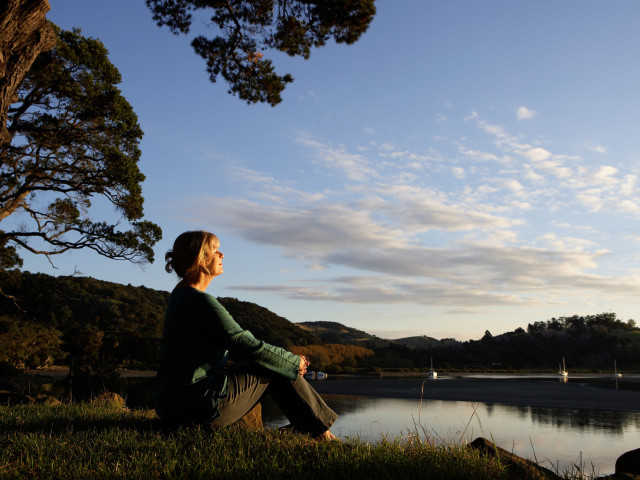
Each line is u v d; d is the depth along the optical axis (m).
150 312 112.25
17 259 26.03
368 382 75.81
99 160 18.22
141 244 18.81
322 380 82.38
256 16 10.67
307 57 11.03
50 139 17.19
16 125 16.55
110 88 17.52
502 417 30.58
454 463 2.33
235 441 2.53
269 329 116.56
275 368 2.66
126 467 2.20
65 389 23.94
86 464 2.24
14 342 55.50
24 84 16.38
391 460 2.35
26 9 7.41
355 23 10.20
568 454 17.73
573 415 32.19
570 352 152.38
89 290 116.44
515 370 137.25
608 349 150.38
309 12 10.35
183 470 2.14
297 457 2.33
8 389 13.60
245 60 11.34
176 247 2.74
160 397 2.70
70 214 18.92
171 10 10.79
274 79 11.45
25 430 3.39
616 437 22.50
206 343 2.61
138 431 3.12
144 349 91.38
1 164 16.48
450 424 25.45
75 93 16.58
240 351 2.59
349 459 2.31
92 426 3.59
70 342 79.50
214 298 2.60
